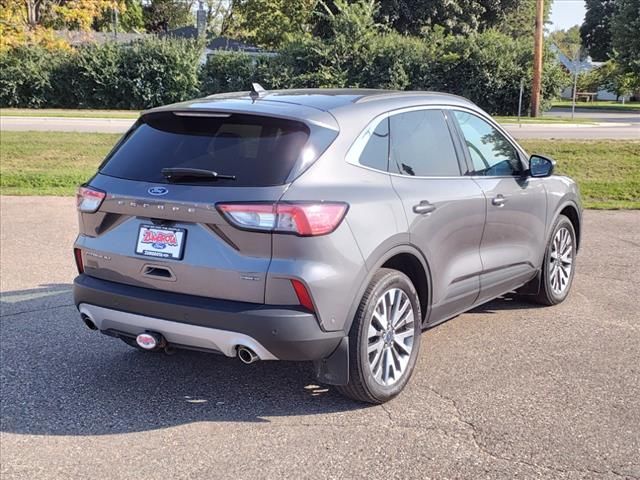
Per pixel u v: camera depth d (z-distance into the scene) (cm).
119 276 420
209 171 392
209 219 383
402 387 441
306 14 5512
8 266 758
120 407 433
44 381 470
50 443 388
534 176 567
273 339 376
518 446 381
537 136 2150
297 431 400
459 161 502
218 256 384
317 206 378
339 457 371
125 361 507
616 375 476
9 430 403
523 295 638
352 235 393
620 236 937
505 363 497
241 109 411
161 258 399
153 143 429
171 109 430
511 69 3478
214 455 374
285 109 414
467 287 502
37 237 897
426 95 499
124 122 2545
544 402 434
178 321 394
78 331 566
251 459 370
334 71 3516
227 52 3672
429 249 452
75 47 3666
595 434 394
